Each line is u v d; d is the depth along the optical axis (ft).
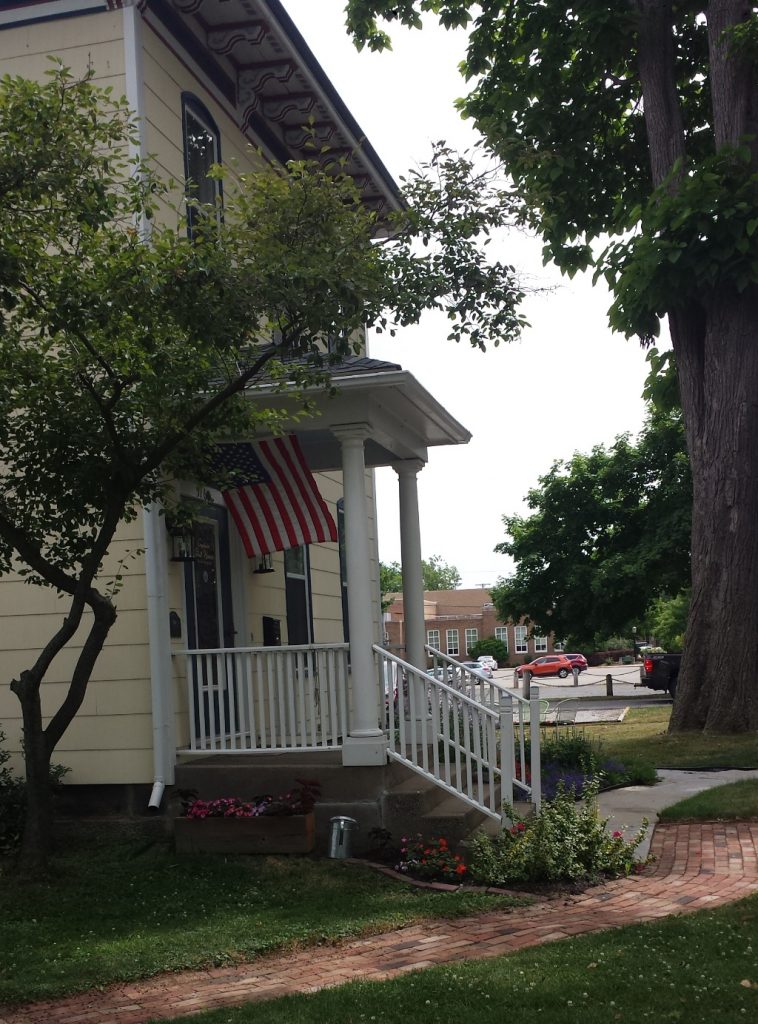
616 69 60.59
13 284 25.16
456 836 29.17
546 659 206.59
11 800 30.60
